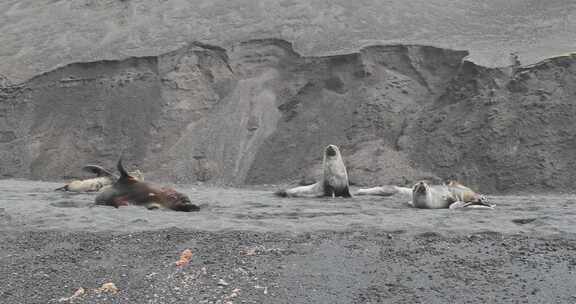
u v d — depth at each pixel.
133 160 30.75
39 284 7.22
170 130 32.06
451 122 27.77
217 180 28.45
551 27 35.91
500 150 25.09
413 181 25.05
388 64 32.66
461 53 31.78
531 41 33.12
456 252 8.42
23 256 8.44
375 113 29.67
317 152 28.55
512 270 7.59
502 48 32.06
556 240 9.09
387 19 40.12
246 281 7.21
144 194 13.02
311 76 33.25
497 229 10.00
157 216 11.39
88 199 15.38
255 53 36.31
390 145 28.09
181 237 9.28
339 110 30.64
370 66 32.19
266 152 29.52
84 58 39.75
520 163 24.25
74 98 34.81
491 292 6.83
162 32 42.03
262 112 32.28
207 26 41.66
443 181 25.16
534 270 7.57
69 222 10.62
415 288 6.97
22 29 47.75
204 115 33.12
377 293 6.81
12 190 20.05
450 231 9.77
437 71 31.95
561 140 24.59
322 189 17.50
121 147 31.56
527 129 25.34
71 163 31.31
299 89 32.81
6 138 34.16
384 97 30.48
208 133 31.44
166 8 46.12
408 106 30.23
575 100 25.86
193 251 8.46
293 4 43.06
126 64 35.66
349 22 39.62
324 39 37.12
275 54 36.16
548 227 10.10
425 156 26.78
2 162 32.50
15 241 9.30
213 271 7.57
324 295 6.76
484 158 25.27
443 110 28.67
